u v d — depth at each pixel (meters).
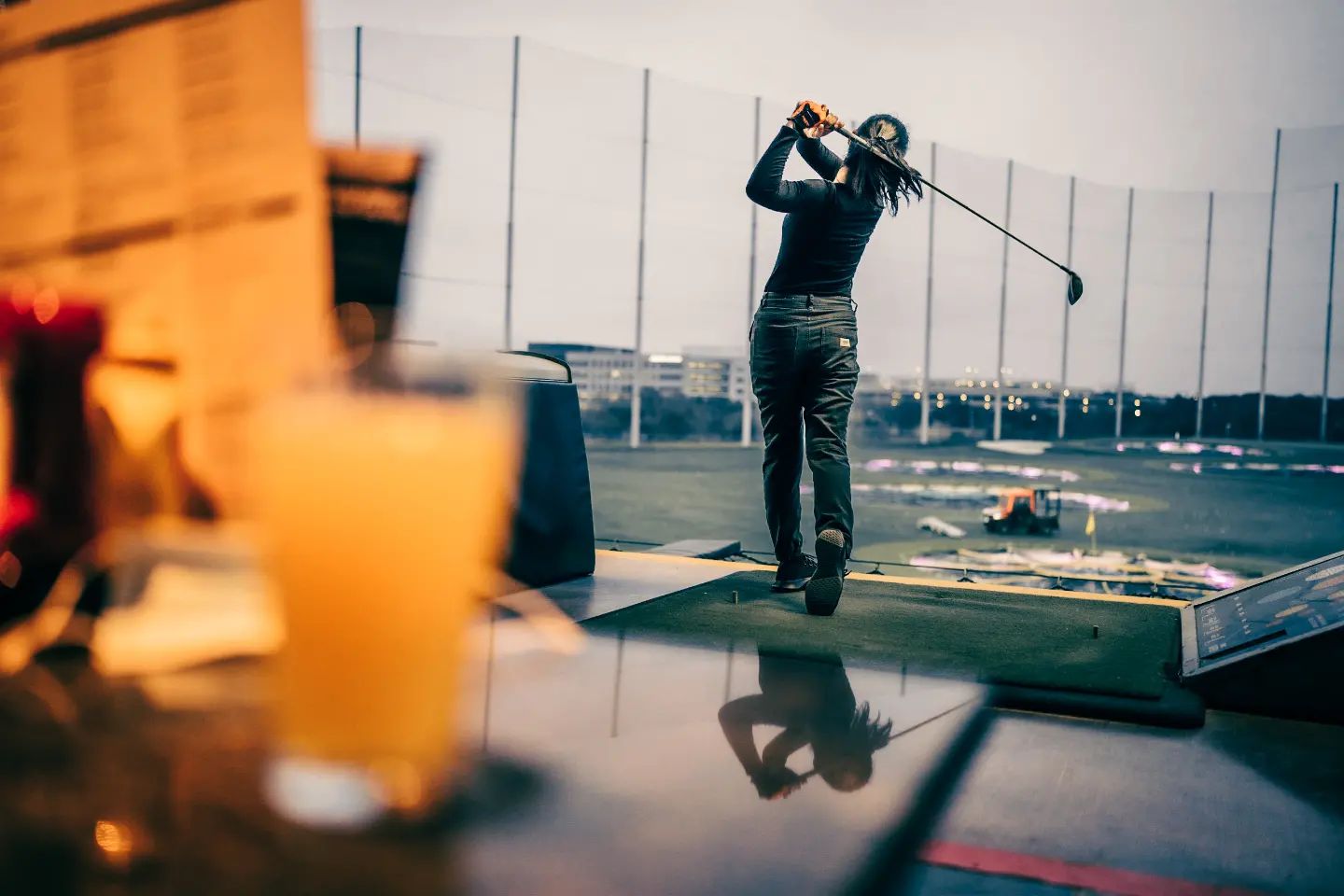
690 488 16.86
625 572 2.78
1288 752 1.37
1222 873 0.98
